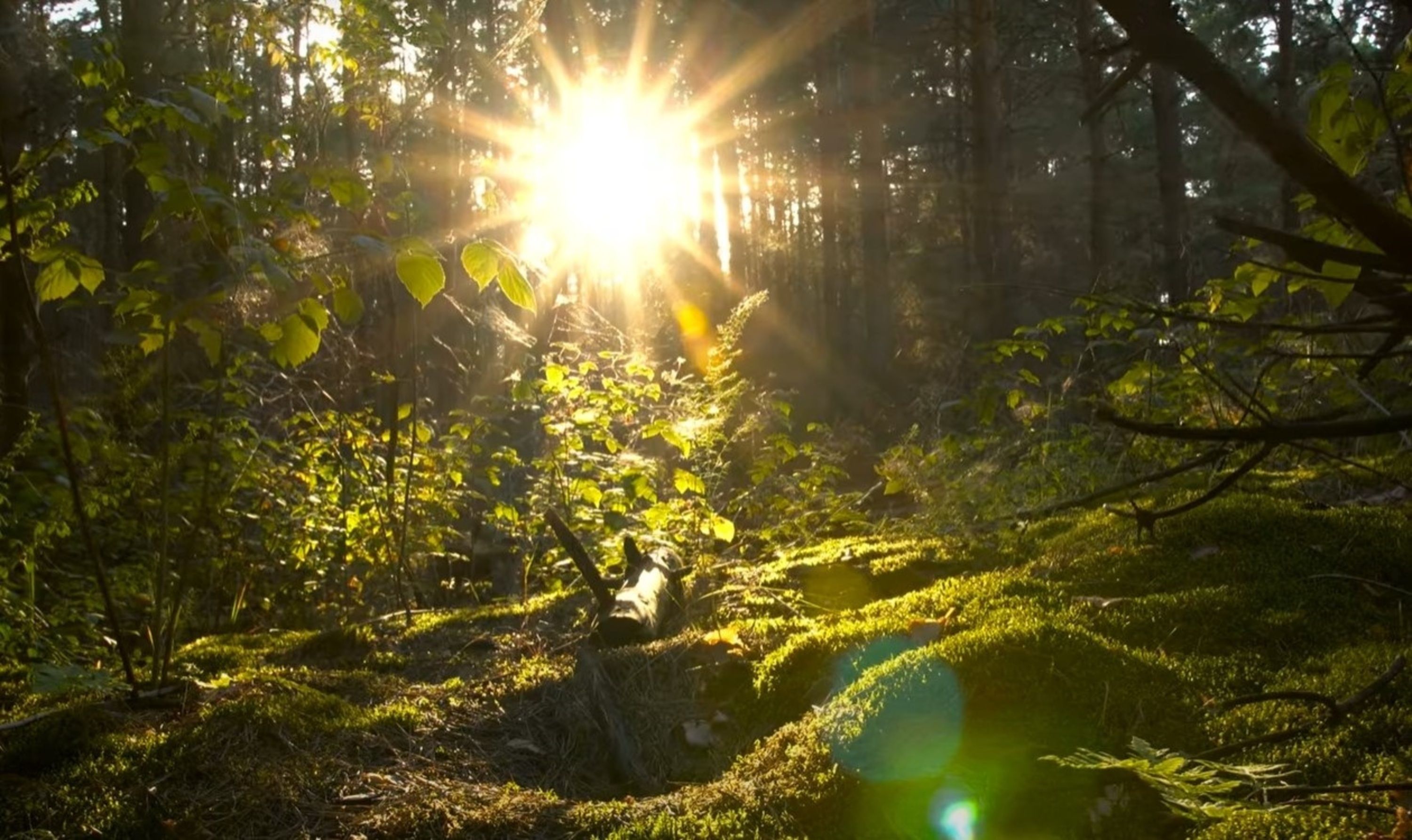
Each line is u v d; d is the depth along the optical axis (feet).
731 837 8.37
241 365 18.03
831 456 22.79
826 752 9.16
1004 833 8.02
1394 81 5.60
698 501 19.49
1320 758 7.75
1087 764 5.64
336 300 10.40
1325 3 5.11
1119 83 4.27
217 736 10.68
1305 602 10.99
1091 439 18.13
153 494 17.62
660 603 15.65
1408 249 3.89
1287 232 4.18
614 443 20.40
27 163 11.46
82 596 16.49
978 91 58.08
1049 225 80.23
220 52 22.47
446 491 21.22
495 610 17.58
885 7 72.02
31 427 15.26
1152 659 9.78
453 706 12.47
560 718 12.09
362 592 21.66
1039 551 15.48
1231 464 15.89
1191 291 21.54
